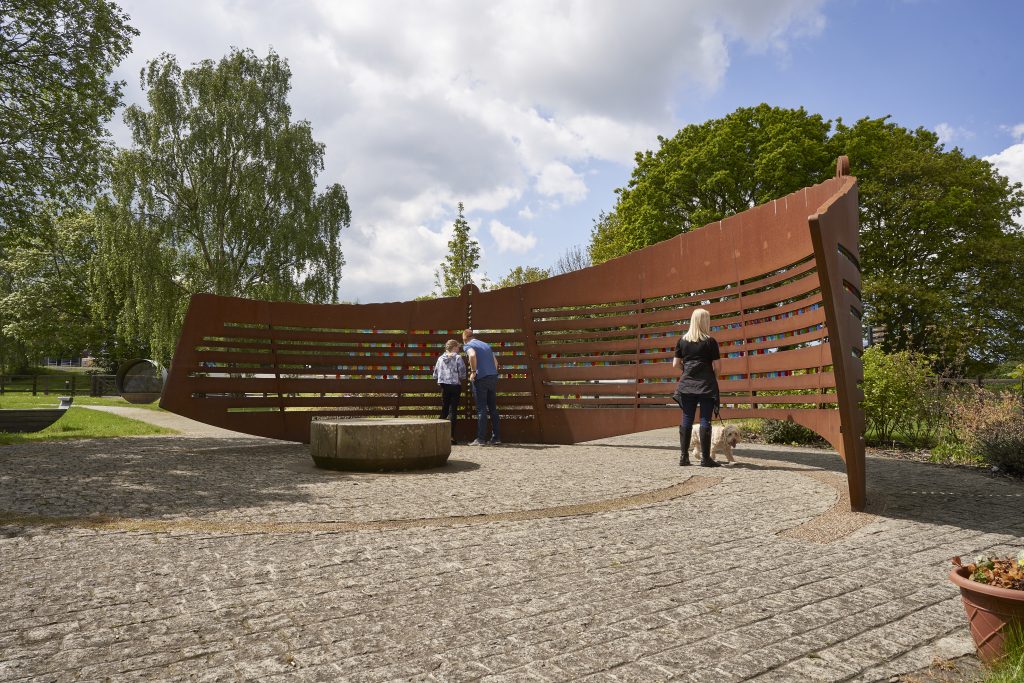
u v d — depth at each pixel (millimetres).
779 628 3162
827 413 7844
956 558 3002
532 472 8406
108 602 3482
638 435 14336
